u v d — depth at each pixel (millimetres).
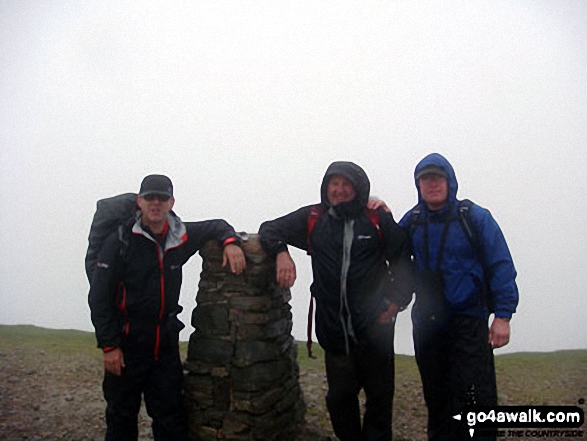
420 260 2775
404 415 4051
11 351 5703
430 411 2939
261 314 3154
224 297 3191
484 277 2686
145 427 3812
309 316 2992
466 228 2674
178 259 2891
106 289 2695
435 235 2736
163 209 2725
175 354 2988
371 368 2820
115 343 2719
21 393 4332
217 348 3164
